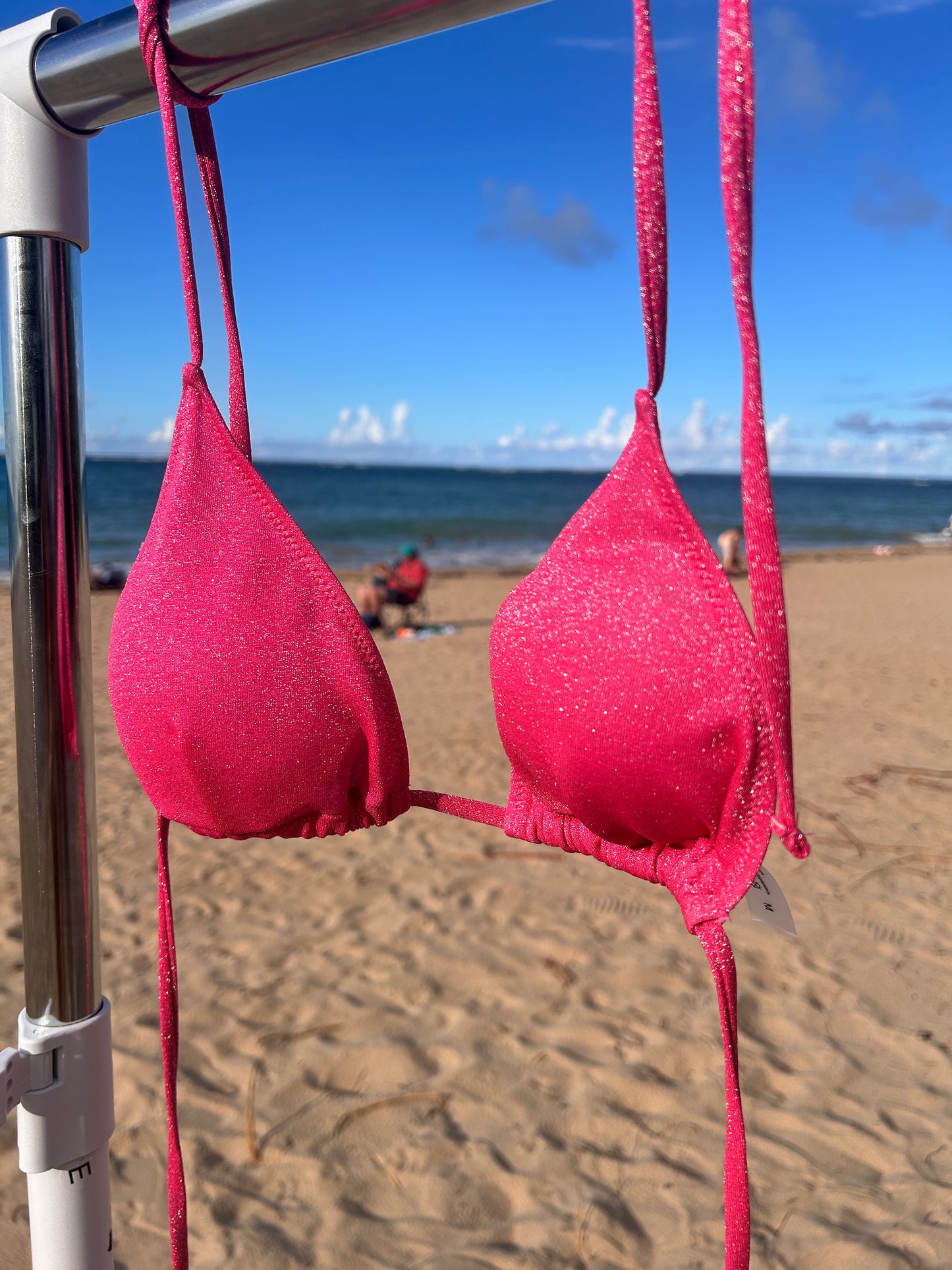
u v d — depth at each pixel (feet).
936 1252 6.67
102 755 19.24
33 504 2.81
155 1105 8.36
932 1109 8.27
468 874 13.43
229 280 3.01
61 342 2.81
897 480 623.36
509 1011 9.87
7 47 2.67
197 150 2.93
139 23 2.42
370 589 38.91
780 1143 7.88
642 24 2.08
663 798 2.42
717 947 2.31
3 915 11.78
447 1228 7.02
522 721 2.63
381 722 2.92
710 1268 6.64
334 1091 8.57
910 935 11.45
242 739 2.92
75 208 2.79
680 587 2.34
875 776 17.70
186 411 2.90
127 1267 6.63
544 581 2.54
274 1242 6.87
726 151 1.95
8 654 30.50
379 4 2.14
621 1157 7.75
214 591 2.91
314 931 11.68
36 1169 3.01
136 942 11.36
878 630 38.04
